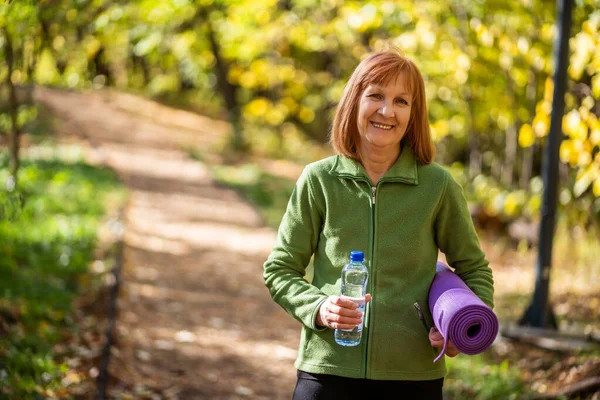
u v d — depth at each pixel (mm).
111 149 19969
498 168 12641
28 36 5488
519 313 7633
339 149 2754
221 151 22422
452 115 10969
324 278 2729
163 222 12641
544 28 7566
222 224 13312
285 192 17562
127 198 13719
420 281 2705
